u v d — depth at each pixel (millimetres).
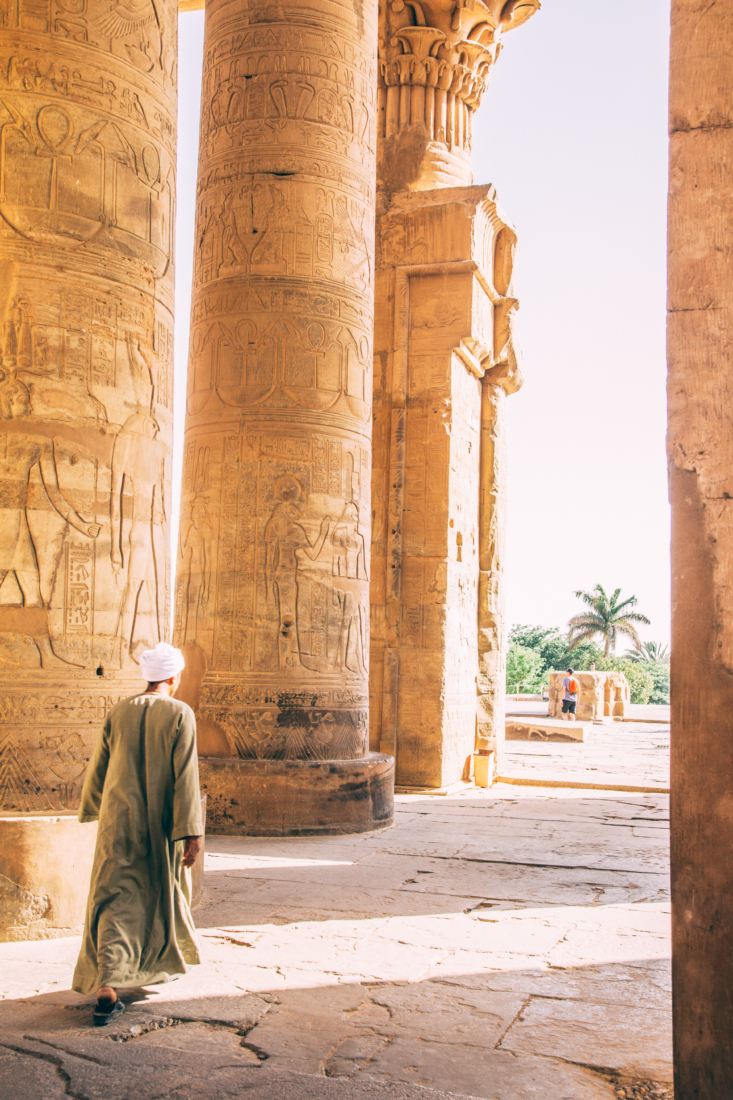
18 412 5367
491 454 13570
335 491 9031
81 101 5605
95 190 5652
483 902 6012
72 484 5496
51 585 5410
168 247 6234
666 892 6352
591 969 4676
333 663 8914
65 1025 3832
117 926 3951
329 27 9289
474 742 13023
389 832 8586
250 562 8781
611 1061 3570
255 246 9023
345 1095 3191
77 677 5465
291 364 8922
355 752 9000
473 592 13172
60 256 5508
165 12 6191
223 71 9414
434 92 13078
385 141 12992
